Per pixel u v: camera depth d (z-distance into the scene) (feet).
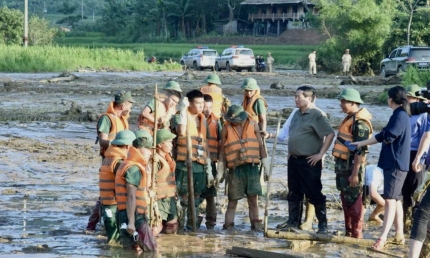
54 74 165.48
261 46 330.75
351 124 33.06
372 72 202.80
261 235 33.88
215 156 35.81
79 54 201.67
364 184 35.99
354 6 204.85
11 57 180.65
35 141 63.00
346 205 33.42
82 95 109.70
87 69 188.03
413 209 34.88
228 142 34.94
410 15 202.39
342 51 203.92
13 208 38.22
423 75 113.09
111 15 462.19
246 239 32.81
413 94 34.76
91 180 47.06
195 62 211.20
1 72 174.81
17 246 30.58
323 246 31.96
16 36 284.20
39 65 180.86
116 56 207.31
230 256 29.78
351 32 201.46
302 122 34.47
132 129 71.15
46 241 31.55
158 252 30.04
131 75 165.78
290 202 35.19
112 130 33.35
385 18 200.44
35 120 79.30
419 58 156.25
